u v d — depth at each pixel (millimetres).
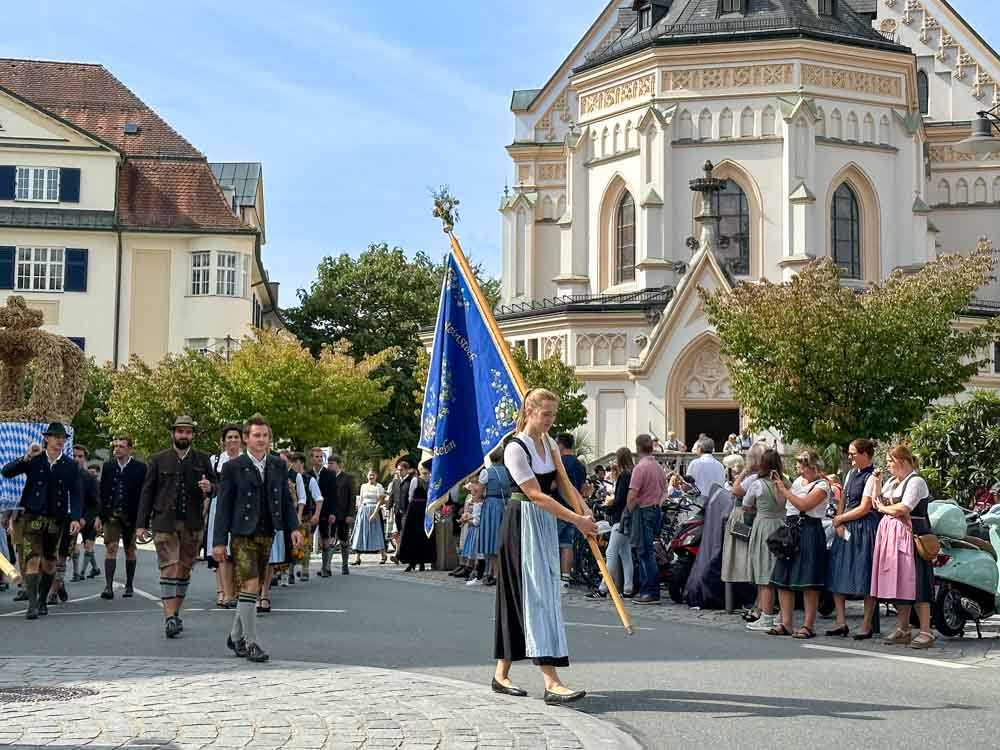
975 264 30359
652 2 50375
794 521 15117
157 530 14891
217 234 56344
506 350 11703
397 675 11156
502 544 10281
